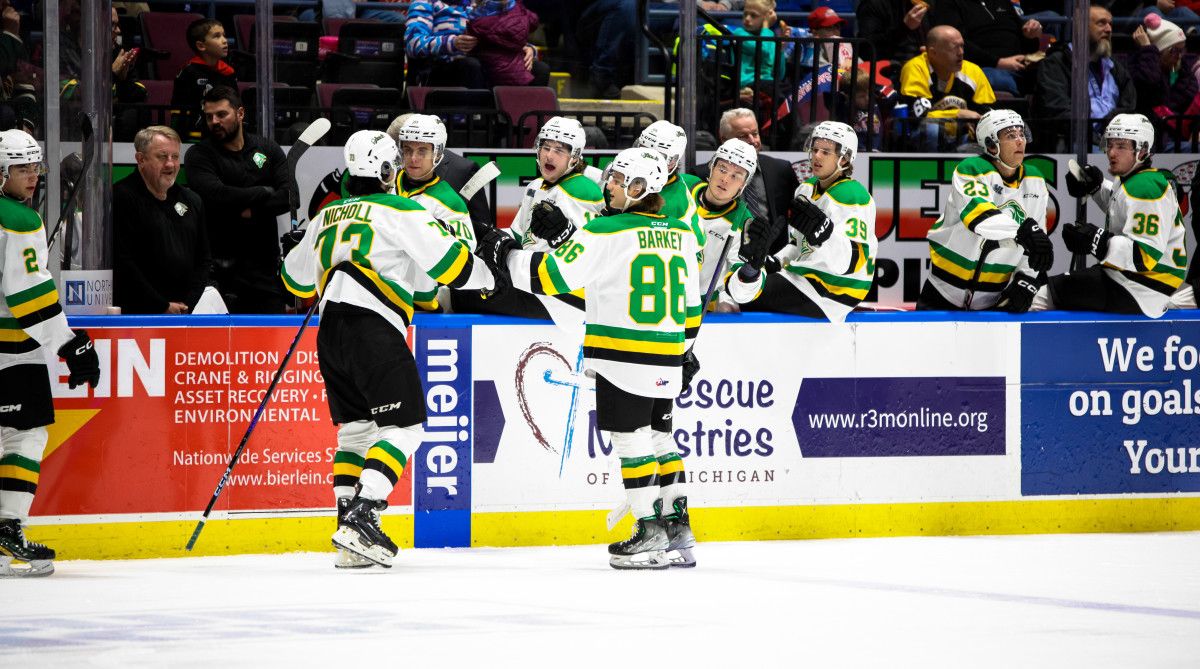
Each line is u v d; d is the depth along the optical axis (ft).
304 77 106.42
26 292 63.52
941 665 44.37
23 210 64.18
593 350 66.95
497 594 58.70
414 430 67.10
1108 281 80.02
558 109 102.78
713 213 79.05
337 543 65.16
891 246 96.12
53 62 74.28
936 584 61.98
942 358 78.28
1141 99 111.75
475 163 90.12
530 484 74.38
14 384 64.75
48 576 64.18
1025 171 82.94
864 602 56.90
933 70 107.45
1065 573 65.51
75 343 64.69
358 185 67.87
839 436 77.36
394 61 112.57
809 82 102.89
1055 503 79.82
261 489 71.61
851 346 77.30
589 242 65.87
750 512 76.54
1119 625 51.88
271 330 71.51
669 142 73.10
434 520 73.46
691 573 65.21
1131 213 80.18
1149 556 71.15
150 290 78.79
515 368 73.97
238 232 86.17
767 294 76.89
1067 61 104.47
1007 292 79.36
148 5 122.52
